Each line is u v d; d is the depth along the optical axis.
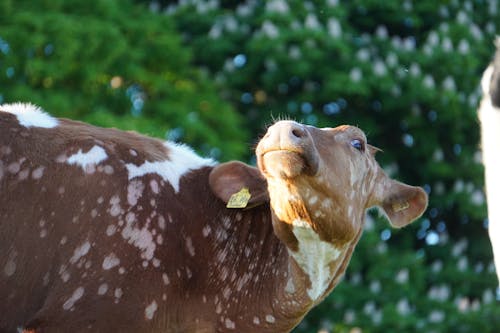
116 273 6.73
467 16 18.61
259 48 16.75
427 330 15.93
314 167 6.11
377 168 7.10
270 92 17.69
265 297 6.96
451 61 17.73
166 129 15.22
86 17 15.68
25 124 7.03
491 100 6.72
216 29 17.53
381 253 16.17
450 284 17.14
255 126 17.41
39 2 15.77
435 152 17.83
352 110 17.73
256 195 7.05
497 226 6.67
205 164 7.37
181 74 16.70
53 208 6.83
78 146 7.00
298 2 17.47
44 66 15.00
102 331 6.66
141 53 15.95
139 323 6.73
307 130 6.21
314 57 16.70
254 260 7.05
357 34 18.12
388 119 18.11
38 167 6.89
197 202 7.14
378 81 16.83
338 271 6.94
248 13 17.84
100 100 15.69
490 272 17.31
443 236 17.78
